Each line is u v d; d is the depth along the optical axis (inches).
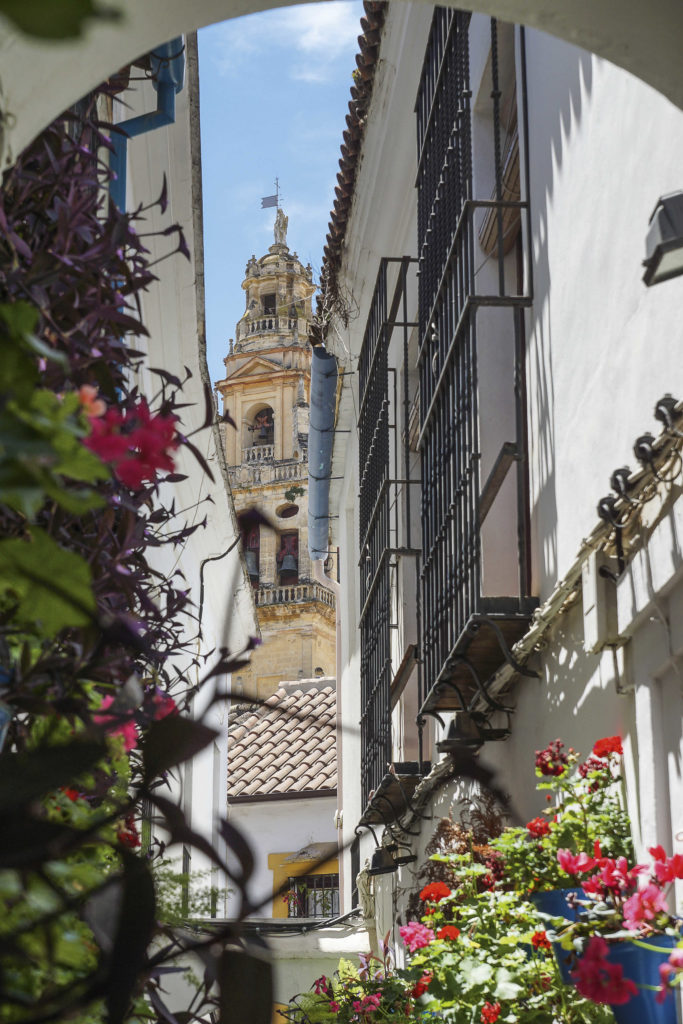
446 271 275.3
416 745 399.9
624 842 170.9
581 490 202.8
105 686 54.6
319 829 768.9
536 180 243.8
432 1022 185.0
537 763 184.7
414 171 398.3
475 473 234.5
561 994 155.2
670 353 160.2
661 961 132.3
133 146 231.1
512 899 178.5
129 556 76.8
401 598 407.5
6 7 20.8
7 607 47.0
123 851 30.4
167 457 41.9
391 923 430.3
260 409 2610.7
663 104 167.2
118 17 21.3
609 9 93.2
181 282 300.5
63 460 35.1
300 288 2672.2
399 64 372.8
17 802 28.1
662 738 157.6
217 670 37.4
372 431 434.3
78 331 66.7
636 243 176.7
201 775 422.0
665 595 151.3
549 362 229.9
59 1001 30.7
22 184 70.1
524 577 228.1
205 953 37.2
